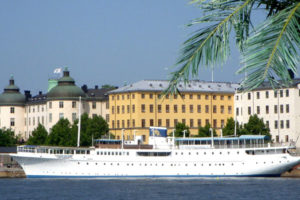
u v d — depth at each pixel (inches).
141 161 6909.5
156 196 5103.3
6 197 5147.6
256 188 5664.4
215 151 6860.2
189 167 6889.8
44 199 5004.9
